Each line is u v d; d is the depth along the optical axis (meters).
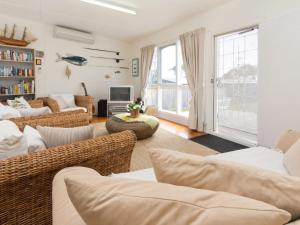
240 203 0.47
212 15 4.03
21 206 1.04
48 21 5.09
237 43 3.68
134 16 4.60
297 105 2.63
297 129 2.64
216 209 0.44
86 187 0.54
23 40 4.72
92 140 1.26
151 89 6.20
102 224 0.49
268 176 0.65
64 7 4.27
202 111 4.33
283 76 2.78
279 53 2.81
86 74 6.09
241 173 0.66
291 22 2.65
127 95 5.91
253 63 3.42
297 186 0.61
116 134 1.39
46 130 1.41
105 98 6.50
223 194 0.51
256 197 0.60
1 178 0.92
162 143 3.56
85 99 5.34
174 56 5.31
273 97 2.92
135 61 6.66
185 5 3.94
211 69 4.12
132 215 0.47
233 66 3.78
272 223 0.43
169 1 3.80
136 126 3.60
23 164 0.99
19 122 1.88
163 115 5.78
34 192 1.07
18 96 4.86
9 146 1.12
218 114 4.13
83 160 1.17
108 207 0.49
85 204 0.51
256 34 3.35
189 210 0.45
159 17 4.59
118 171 1.38
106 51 6.41
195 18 4.43
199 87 4.28
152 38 5.90
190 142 3.62
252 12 3.31
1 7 4.30
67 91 5.79
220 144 3.53
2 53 4.50
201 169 0.69
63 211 0.75
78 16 4.73
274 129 2.93
